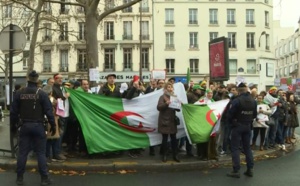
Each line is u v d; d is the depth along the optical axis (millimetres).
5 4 18297
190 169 8844
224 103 9969
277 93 12180
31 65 18609
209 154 9312
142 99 9688
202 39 51438
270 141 11578
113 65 50312
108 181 7582
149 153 10234
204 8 51500
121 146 9406
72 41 48406
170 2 50812
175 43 50969
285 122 11789
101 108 9336
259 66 52500
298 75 84000
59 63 49688
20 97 6996
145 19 50469
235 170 8000
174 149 9109
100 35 49906
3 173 8234
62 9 22984
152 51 50562
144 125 9617
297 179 7816
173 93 9109
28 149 7125
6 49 9383
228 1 51938
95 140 9164
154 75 20500
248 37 52719
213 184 7371
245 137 8133
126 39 50156
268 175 8195
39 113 7027
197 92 11102
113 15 49781
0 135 13812
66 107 9117
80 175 8102
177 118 9086
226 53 13359
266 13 54250
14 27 9414
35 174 8117
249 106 7996
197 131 9133
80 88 10312
